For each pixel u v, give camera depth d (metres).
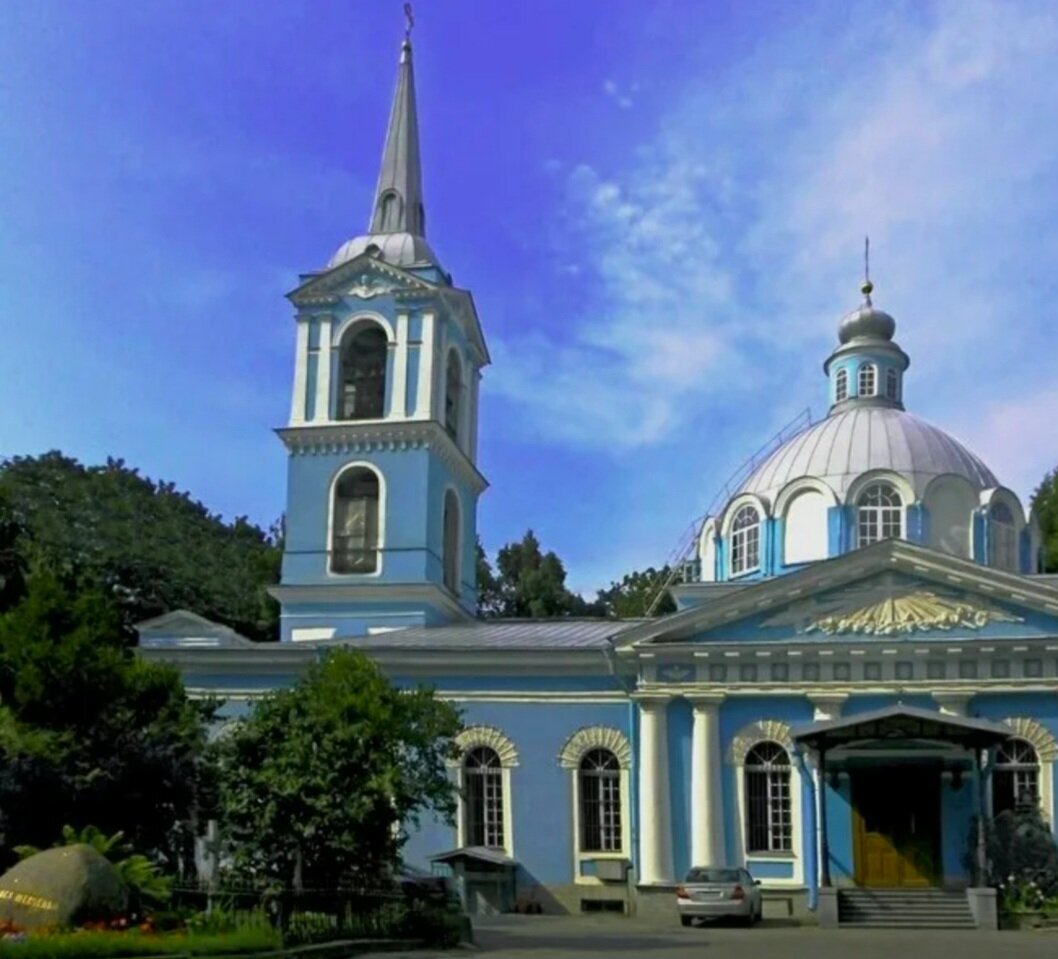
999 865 33.38
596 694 37.22
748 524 45.38
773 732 35.75
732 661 36.12
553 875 36.25
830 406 49.53
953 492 43.00
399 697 26.64
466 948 24.88
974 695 34.97
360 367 44.84
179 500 82.00
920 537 42.12
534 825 36.69
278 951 20.33
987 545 42.47
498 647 37.47
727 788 35.66
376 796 24.64
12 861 23.53
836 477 43.91
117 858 23.53
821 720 35.19
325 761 24.81
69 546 65.56
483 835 36.97
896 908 32.56
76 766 24.17
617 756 36.84
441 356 44.62
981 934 29.58
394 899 26.00
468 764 37.41
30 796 23.78
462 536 46.72
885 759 35.09
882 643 35.34
